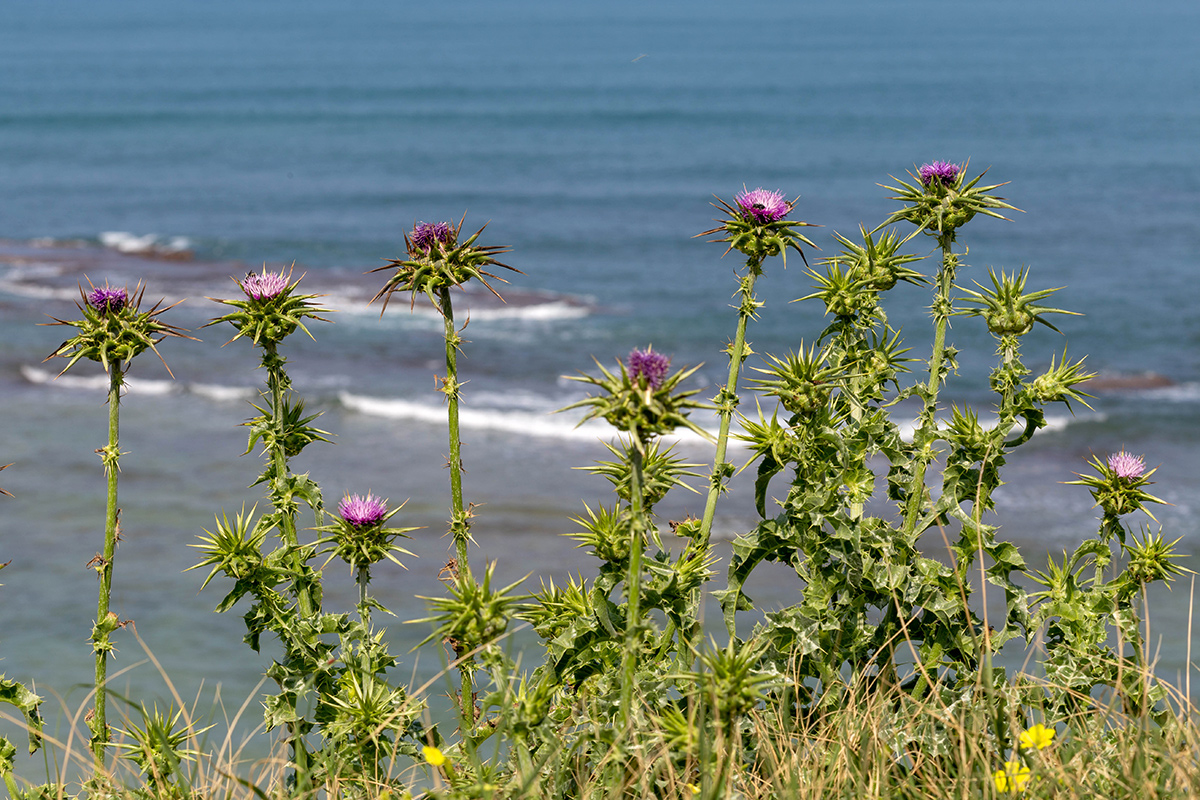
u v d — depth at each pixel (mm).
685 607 3836
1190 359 30641
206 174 74312
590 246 49531
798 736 3973
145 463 21109
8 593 14977
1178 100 105312
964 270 41000
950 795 3695
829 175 69562
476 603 3488
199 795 4047
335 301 37281
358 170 76062
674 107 109812
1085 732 4090
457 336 3969
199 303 37281
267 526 3953
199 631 13633
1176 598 13641
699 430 3131
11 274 41031
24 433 22938
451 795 3602
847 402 4297
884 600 4188
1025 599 4156
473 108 112250
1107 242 47469
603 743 3635
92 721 4039
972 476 4184
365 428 24016
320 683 4008
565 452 22484
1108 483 4129
